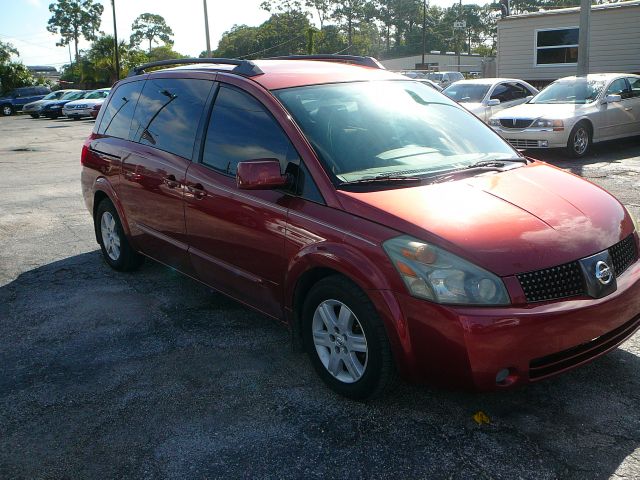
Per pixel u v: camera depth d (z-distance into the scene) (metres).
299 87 3.99
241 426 3.24
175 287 5.39
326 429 3.18
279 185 3.50
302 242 3.44
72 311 4.91
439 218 3.08
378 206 3.19
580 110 11.70
